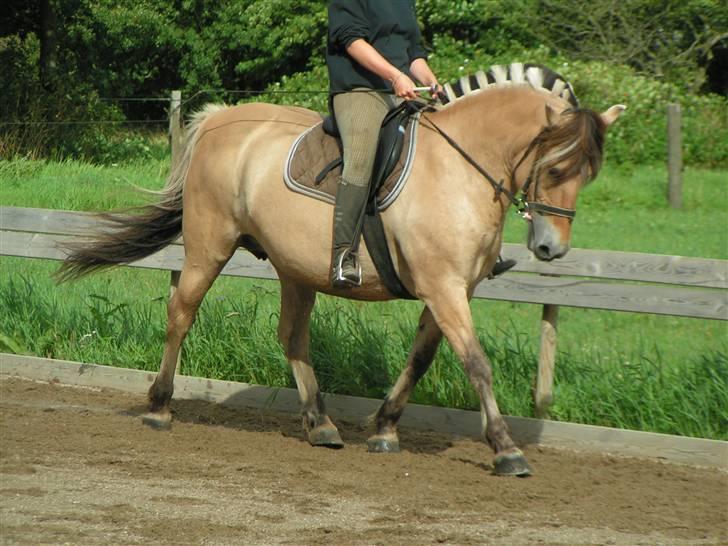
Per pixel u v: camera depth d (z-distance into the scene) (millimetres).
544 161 8094
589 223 20172
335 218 8695
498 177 8445
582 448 9617
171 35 38000
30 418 9984
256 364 11125
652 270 9664
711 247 17656
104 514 7297
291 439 9711
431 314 9141
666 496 8266
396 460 9055
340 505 7707
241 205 9500
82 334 12102
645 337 12633
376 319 12078
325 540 6906
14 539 6742
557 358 10641
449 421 10062
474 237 8422
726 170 26469
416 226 8477
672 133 21938
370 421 9844
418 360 9219
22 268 15094
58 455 8750
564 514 7691
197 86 39375
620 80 27891
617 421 9805
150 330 11883
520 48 31984
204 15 38844
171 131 13156
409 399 10344
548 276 9992
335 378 10703
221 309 11734
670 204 22062
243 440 9586
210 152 9766
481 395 8531
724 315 9461
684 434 9609
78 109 29453
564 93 8617
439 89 8805
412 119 8828
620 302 9695
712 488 8555
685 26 32250
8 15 31953
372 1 8797
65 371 11547
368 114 8719
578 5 31281
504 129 8391
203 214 9766
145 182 23422
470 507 7770
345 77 8898
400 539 6980
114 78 35219
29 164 24594
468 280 8539
